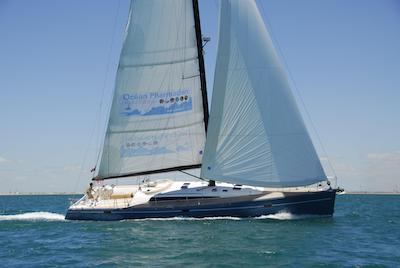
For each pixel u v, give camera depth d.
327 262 16.89
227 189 27.97
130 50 30.08
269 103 27.31
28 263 17.33
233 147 27.25
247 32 27.95
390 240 22.12
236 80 27.55
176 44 30.09
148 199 27.73
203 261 17.08
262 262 16.84
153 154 30.09
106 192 29.33
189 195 27.58
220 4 28.11
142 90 30.12
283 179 26.89
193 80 29.98
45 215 34.91
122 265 16.69
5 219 31.78
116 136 30.27
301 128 27.34
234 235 22.20
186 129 29.95
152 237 22.08
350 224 27.77
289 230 23.64
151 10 30.03
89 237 22.89
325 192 27.23
